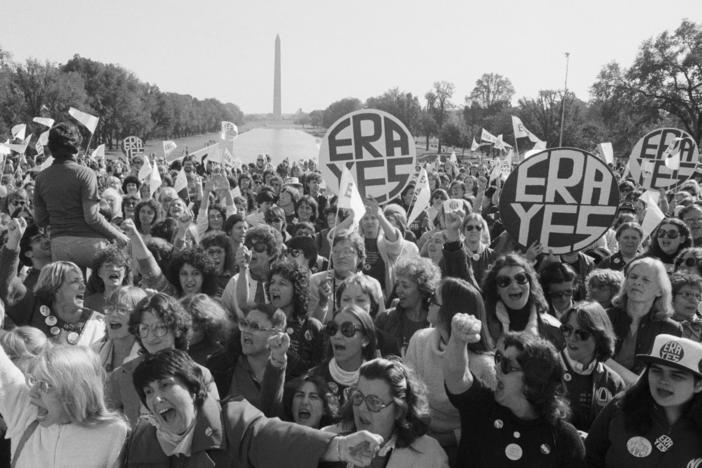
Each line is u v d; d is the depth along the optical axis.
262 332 4.70
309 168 28.95
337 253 6.49
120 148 83.50
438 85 106.06
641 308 5.31
